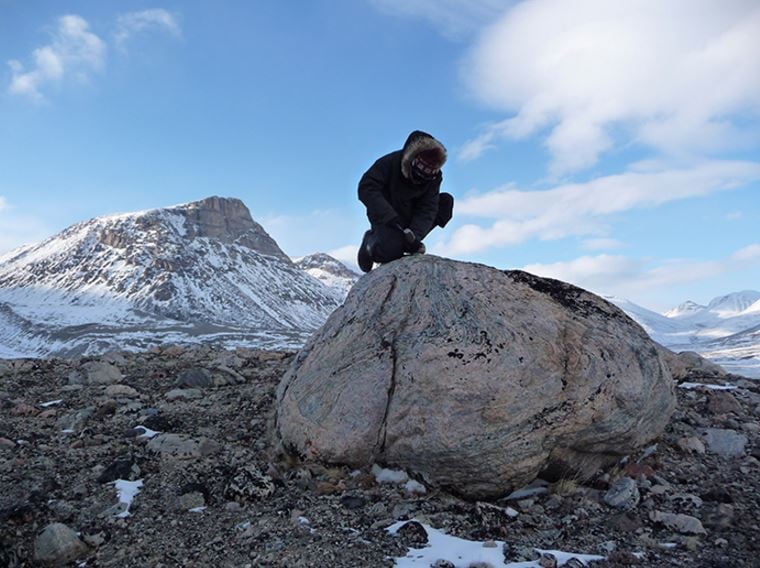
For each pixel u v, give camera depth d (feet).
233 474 11.38
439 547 8.88
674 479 11.32
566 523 9.69
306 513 9.96
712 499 10.33
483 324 11.14
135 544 9.34
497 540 9.14
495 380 10.31
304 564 8.50
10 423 14.33
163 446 12.68
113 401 15.62
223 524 9.85
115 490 11.05
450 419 10.18
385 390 11.05
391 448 10.77
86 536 9.46
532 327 11.18
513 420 10.11
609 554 8.69
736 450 12.37
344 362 11.82
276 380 18.12
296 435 11.58
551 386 10.44
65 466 12.04
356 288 13.17
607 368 10.87
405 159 12.95
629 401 10.71
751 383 17.40
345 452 10.98
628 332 11.87
